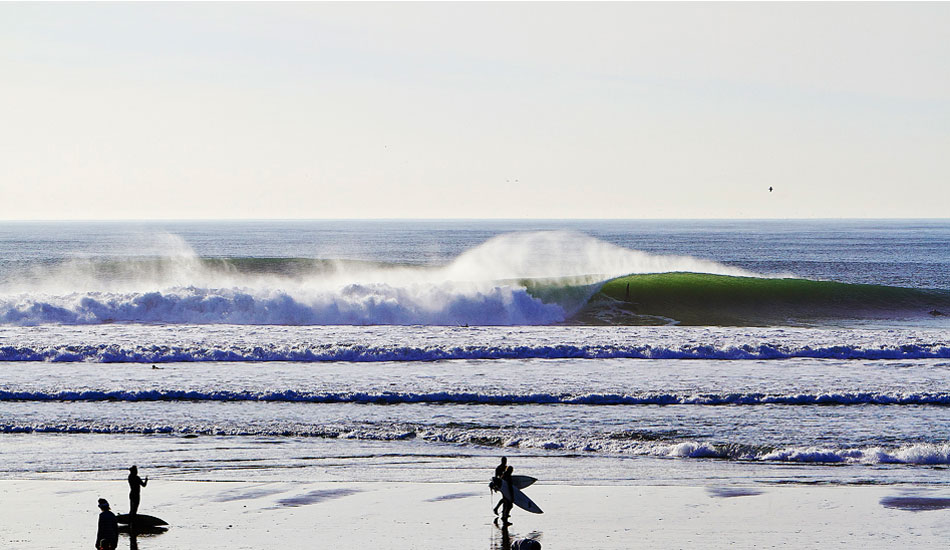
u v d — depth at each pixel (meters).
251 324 138.25
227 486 60.69
